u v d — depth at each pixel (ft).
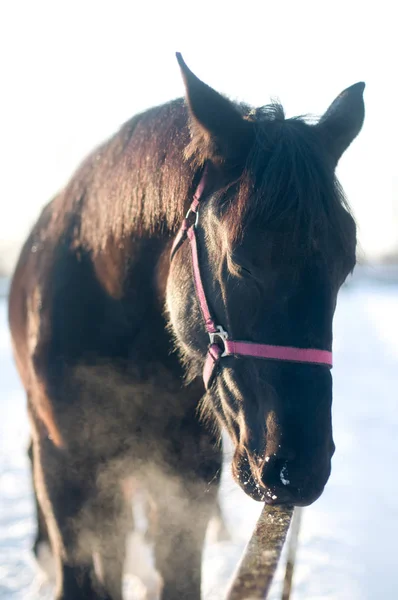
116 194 8.68
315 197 6.63
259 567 5.38
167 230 8.26
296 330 6.61
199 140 7.57
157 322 8.69
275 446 6.46
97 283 8.83
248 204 6.68
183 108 8.68
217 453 8.96
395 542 13.55
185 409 8.86
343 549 13.32
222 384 7.24
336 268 6.73
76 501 8.83
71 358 8.84
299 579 12.12
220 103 7.31
